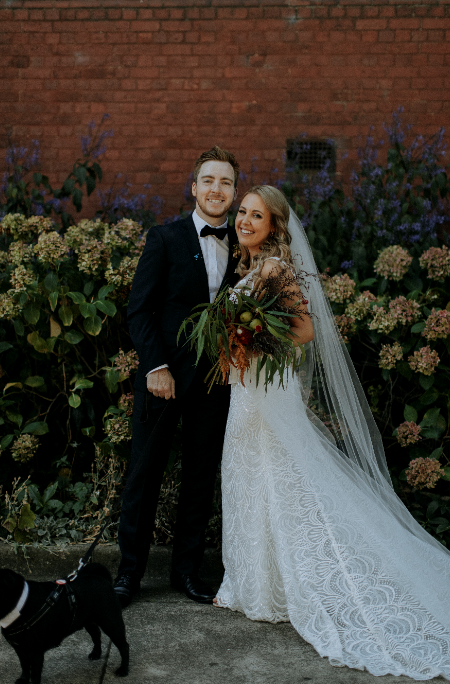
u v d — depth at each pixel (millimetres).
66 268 3951
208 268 3166
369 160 5297
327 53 6539
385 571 2754
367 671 2529
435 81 6492
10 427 4012
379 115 6547
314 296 3193
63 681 2467
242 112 6605
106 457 3871
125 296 3840
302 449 2955
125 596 3062
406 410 3758
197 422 3193
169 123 6641
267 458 2943
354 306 3809
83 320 3926
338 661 2574
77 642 2771
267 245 3027
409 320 3723
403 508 3217
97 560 3490
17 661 2592
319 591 2758
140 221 5207
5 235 4449
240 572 2990
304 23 6527
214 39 6570
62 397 4047
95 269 3803
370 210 4934
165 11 6566
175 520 3650
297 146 6145
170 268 3115
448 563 2924
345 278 3895
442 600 2738
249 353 2828
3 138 6699
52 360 4027
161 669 2562
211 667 2574
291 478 2908
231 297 2801
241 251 3139
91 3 6578
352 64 6535
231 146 6633
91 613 2346
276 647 2729
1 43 6656
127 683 2457
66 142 6684
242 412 2979
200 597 3145
